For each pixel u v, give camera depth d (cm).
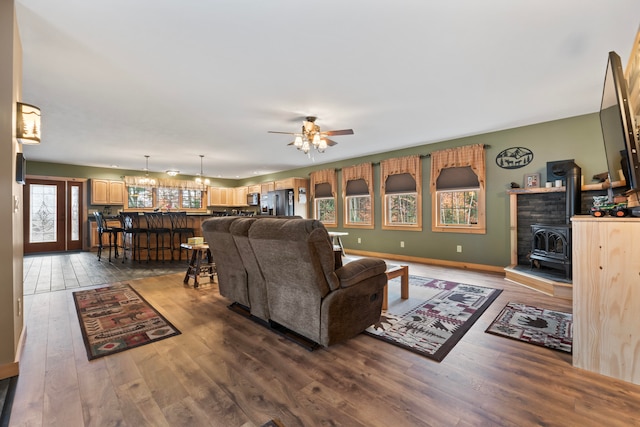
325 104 349
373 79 287
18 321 210
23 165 211
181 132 462
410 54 243
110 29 205
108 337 243
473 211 508
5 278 183
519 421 146
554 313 289
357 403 161
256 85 297
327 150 608
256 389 174
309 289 218
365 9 188
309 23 202
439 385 177
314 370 194
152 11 187
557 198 411
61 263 577
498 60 253
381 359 208
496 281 417
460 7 188
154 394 169
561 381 179
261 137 494
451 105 357
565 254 352
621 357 180
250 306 281
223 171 902
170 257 620
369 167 650
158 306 321
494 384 177
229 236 275
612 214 188
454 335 244
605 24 205
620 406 156
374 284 243
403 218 606
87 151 601
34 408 156
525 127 444
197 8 185
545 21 202
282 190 807
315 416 151
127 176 841
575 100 344
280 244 214
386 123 425
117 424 145
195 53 238
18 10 184
